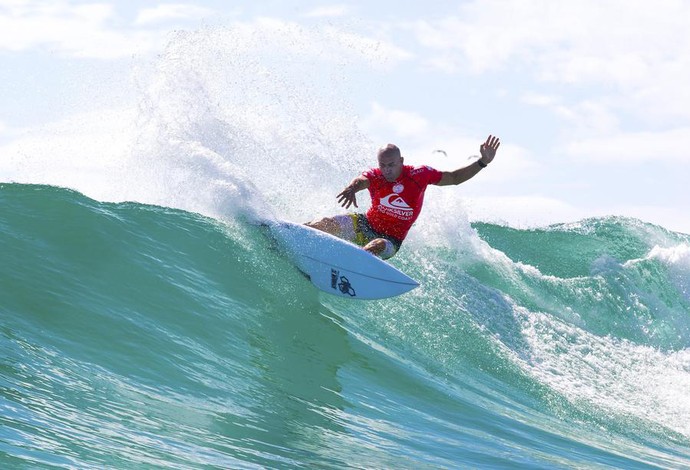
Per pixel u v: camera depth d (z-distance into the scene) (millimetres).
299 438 18953
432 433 22969
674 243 53469
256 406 20609
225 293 27047
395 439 21156
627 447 28953
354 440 20016
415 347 31266
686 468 27578
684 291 48312
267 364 24016
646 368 40500
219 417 18828
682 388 39250
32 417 15008
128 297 23672
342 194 29344
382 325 31766
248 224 30547
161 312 23875
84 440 14641
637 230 53469
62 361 18656
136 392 18609
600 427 30859
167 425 17094
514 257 49719
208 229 29906
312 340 27328
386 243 29797
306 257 29484
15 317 19781
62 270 23109
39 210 25609
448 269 39844
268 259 29875
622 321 45188
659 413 35156
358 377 26125
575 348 39125
